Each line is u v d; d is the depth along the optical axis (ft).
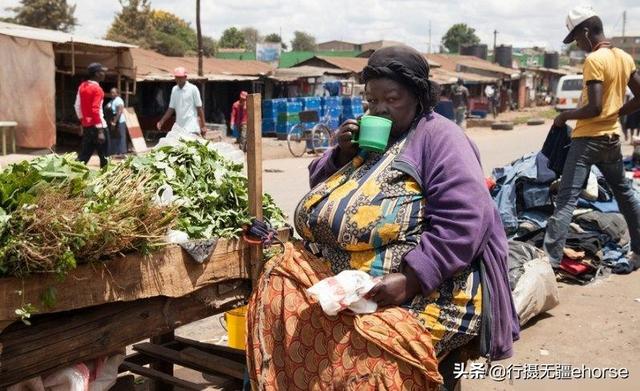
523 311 14.55
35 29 56.29
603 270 18.72
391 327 7.66
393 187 8.15
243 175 10.75
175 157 10.00
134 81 57.72
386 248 8.16
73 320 7.90
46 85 50.47
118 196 8.27
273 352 8.39
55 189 7.75
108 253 7.79
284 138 71.56
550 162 18.48
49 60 50.19
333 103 76.28
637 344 14.24
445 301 8.14
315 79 89.20
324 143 60.90
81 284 7.68
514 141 73.56
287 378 8.22
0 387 7.41
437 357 8.35
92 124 40.60
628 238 19.61
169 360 10.87
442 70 128.47
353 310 7.79
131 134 55.67
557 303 16.07
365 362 7.64
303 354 8.12
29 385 7.79
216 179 9.97
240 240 9.41
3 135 49.37
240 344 11.98
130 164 9.57
